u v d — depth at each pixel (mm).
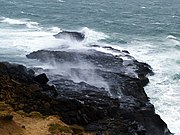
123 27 101562
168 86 62594
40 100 48219
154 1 169500
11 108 44688
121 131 44719
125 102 53594
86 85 57250
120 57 70625
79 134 41688
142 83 61875
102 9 132750
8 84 49938
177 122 52656
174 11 141375
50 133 40500
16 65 60062
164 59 73562
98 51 71562
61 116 45156
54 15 111750
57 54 67562
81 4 141625
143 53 76500
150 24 109688
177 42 87062
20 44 74875
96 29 96125
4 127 39438
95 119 46438
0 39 77125
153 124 49531
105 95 54406
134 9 139625
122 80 60062
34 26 92438
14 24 92688
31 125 41875
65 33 82000
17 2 132125
